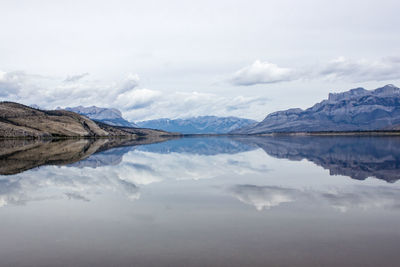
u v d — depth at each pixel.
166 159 63.75
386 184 32.72
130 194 27.95
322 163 54.31
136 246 15.22
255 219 19.69
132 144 143.38
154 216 20.61
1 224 19.17
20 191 29.44
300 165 51.38
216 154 78.00
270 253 14.20
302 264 13.09
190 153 82.25
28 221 19.77
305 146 113.50
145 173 42.12
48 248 15.15
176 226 18.38
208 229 17.75
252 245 15.20
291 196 26.67
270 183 33.56
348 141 155.88
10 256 14.25
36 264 13.36
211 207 22.92
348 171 43.34
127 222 19.33
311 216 20.30
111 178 37.56
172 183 33.88
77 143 149.38
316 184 32.84
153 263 13.23
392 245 15.14
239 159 63.28
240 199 25.58
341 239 16.00
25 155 72.00
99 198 26.33
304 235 16.62
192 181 35.22
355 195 26.95
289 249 14.67
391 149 89.06
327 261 13.38
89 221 19.64
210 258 13.70
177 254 14.16
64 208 23.00
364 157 65.25
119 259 13.70
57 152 83.31
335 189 29.91
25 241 16.16
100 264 13.23
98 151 89.50
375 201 24.61
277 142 159.62
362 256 13.87
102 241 15.97
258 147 110.81
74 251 14.70
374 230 17.42
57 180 35.94
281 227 18.02
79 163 54.53
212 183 33.75
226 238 16.20
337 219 19.59
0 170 44.38
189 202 24.61
